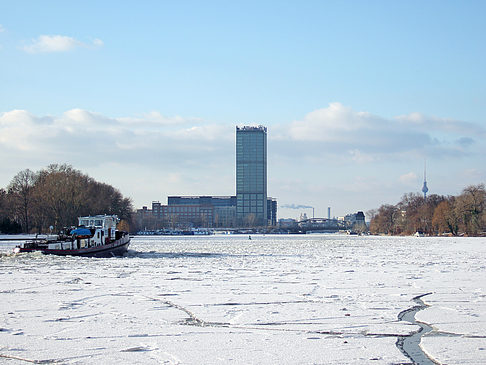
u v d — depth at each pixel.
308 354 20.58
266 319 26.94
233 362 19.56
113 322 26.16
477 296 34.22
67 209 152.38
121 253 87.81
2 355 20.45
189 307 30.30
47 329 24.56
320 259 74.50
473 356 20.34
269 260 72.69
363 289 37.91
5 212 169.62
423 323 25.98
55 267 56.53
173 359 19.92
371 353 20.72
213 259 75.25
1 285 40.09
